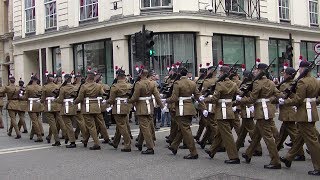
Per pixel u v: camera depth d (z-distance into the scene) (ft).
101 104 39.99
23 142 44.32
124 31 73.61
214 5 75.41
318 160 26.13
